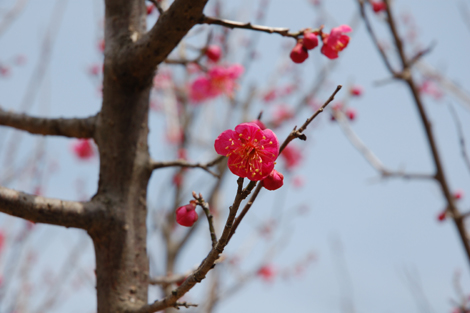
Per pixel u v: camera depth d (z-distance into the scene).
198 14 0.71
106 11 0.76
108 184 0.74
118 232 0.73
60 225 0.72
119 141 0.75
